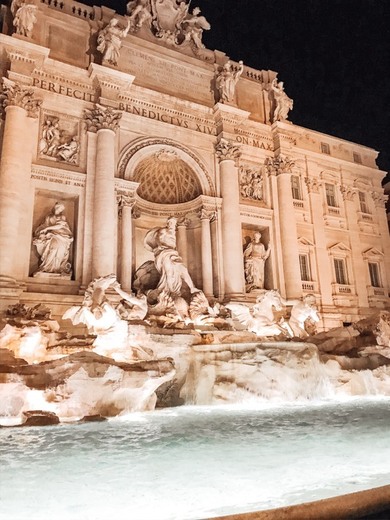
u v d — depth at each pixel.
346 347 20.53
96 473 6.25
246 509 4.71
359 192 36.94
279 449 7.59
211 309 22.64
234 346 16.14
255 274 28.59
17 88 22.53
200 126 28.97
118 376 12.49
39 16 25.12
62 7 26.38
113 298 21.98
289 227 29.73
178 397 16.39
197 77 29.92
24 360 13.17
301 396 15.60
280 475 6.00
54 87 24.50
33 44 23.06
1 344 13.98
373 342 20.50
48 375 12.06
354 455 7.07
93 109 25.02
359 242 34.84
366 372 17.64
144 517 4.55
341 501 4.38
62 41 25.56
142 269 24.38
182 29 30.70
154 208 28.97
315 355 16.81
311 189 33.69
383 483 5.51
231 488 5.47
